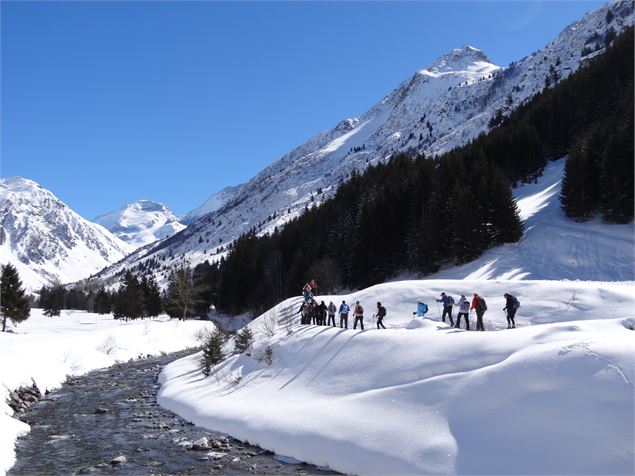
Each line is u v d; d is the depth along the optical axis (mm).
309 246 73000
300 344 22859
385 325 28016
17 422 17688
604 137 54812
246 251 77938
